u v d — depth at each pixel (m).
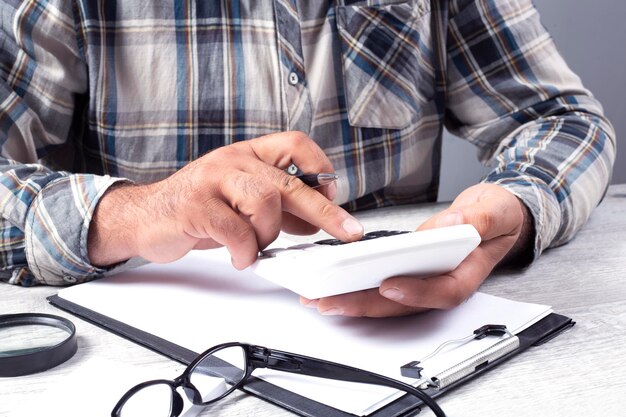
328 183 0.78
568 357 0.62
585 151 1.09
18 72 1.08
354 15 1.25
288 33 1.19
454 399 0.54
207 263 0.85
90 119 1.16
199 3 1.18
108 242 0.80
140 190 0.81
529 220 0.87
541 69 1.30
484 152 1.35
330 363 0.55
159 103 1.18
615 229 1.05
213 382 0.55
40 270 0.82
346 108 1.26
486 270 0.73
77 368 0.60
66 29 1.10
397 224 1.08
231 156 0.76
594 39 2.09
